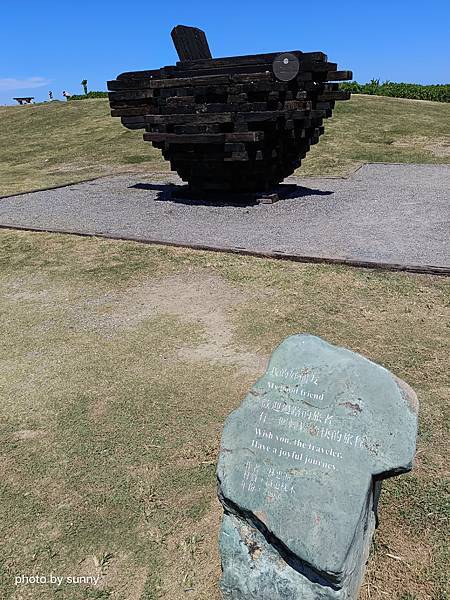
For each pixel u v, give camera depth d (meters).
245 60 8.45
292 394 2.43
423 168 11.30
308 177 11.00
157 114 8.92
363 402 2.32
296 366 2.53
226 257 6.30
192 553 2.65
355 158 12.53
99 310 5.20
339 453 2.22
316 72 8.41
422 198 8.73
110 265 6.34
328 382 2.41
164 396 3.79
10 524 2.86
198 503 2.91
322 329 4.52
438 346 4.20
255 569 2.19
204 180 9.21
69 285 5.85
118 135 16.67
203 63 8.71
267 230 7.26
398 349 4.17
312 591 2.08
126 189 10.63
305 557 2.03
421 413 3.45
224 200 9.04
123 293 5.55
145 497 2.96
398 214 7.82
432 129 14.99
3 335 4.82
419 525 2.70
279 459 2.26
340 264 5.82
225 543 2.27
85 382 4.02
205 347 4.39
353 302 4.97
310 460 2.22
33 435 3.50
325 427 2.29
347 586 2.08
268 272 5.76
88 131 17.64
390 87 23.78
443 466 3.04
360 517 2.09
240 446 2.35
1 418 3.69
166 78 8.84
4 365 4.34
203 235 7.14
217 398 3.74
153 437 3.40
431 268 5.43
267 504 2.16
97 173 12.80
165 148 8.83
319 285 5.36
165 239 7.01
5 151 16.28
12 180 12.49
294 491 2.16
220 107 8.05
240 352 4.28
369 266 5.70
